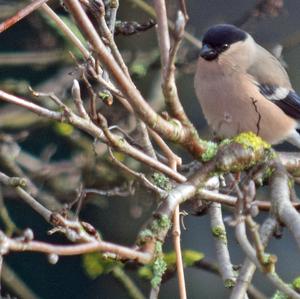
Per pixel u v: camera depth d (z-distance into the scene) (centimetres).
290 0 1417
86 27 651
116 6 838
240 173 830
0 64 1295
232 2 1386
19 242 560
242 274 760
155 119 704
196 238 1435
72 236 652
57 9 1241
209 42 1101
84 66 795
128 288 1185
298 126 1142
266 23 1407
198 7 1387
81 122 752
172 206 716
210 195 767
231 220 675
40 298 1381
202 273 1433
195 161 857
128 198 1380
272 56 1154
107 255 679
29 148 1474
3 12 1288
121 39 1357
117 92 745
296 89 1441
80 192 865
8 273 1247
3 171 1248
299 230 726
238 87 1087
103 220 1380
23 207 1423
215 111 1105
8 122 1273
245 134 807
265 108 1100
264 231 762
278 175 805
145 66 1315
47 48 1334
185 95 1440
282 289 645
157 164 771
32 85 1438
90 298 1448
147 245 671
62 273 1462
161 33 705
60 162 1292
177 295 1400
